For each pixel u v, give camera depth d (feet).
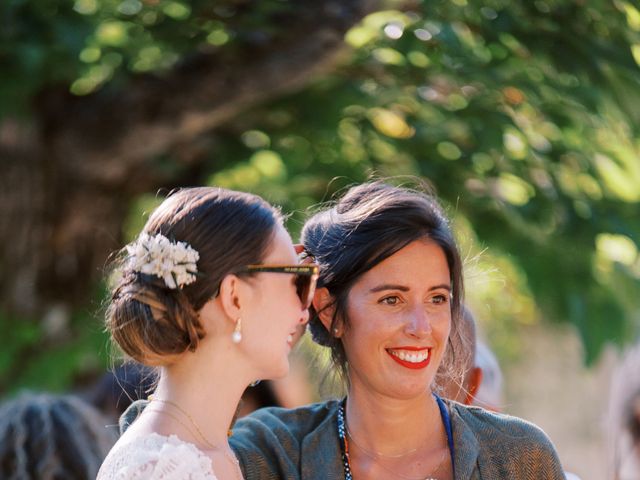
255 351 10.44
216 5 22.11
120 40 22.81
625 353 23.89
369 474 11.66
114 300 10.56
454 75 21.68
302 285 10.68
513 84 21.59
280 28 22.72
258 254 10.44
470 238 23.86
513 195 24.56
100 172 25.63
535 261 23.67
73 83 23.72
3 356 24.03
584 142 24.22
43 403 13.94
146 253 10.31
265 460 11.63
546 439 11.74
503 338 44.80
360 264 11.36
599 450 49.11
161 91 24.53
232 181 27.76
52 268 26.30
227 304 10.29
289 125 25.20
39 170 25.58
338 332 11.65
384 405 11.58
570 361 49.01
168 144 25.21
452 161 24.57
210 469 9.96
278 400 18.67
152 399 10.68
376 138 25.25
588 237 23.65
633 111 20.47
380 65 23.26
